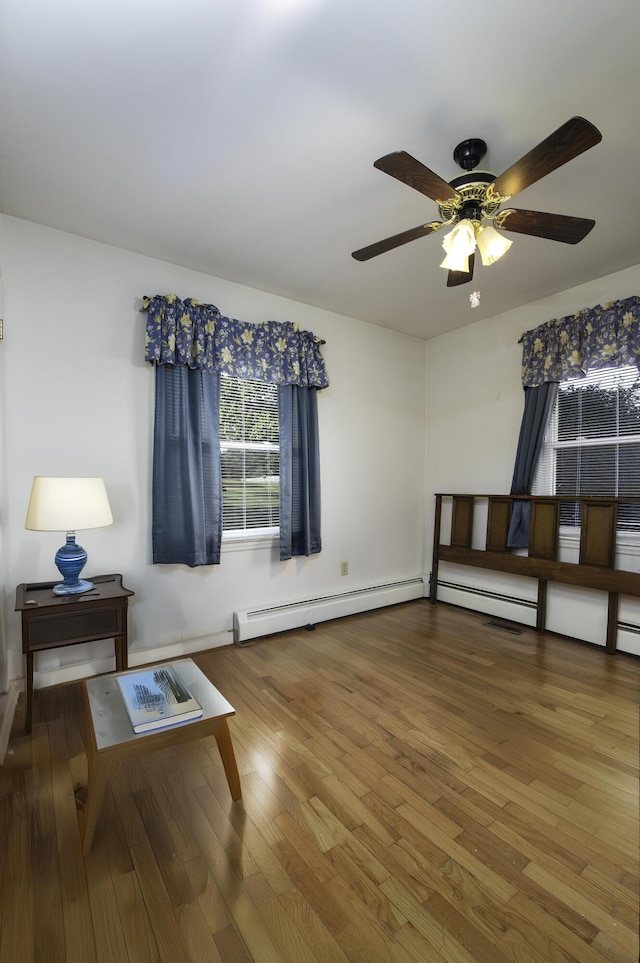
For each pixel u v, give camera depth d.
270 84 1.62
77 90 1.65
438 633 3.51
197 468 2.97
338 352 3.94
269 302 3.49
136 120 1.80
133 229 2.62
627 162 2.02
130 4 1.34
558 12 1.37
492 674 2.77
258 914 1.24
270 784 1.77
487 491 4.04
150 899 1.28
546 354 3.48
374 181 2.19
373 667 2.87
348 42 1.46
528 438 3.61
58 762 1.92
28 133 1.86
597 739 2.08
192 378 3.01
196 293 3.13
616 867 1.39
